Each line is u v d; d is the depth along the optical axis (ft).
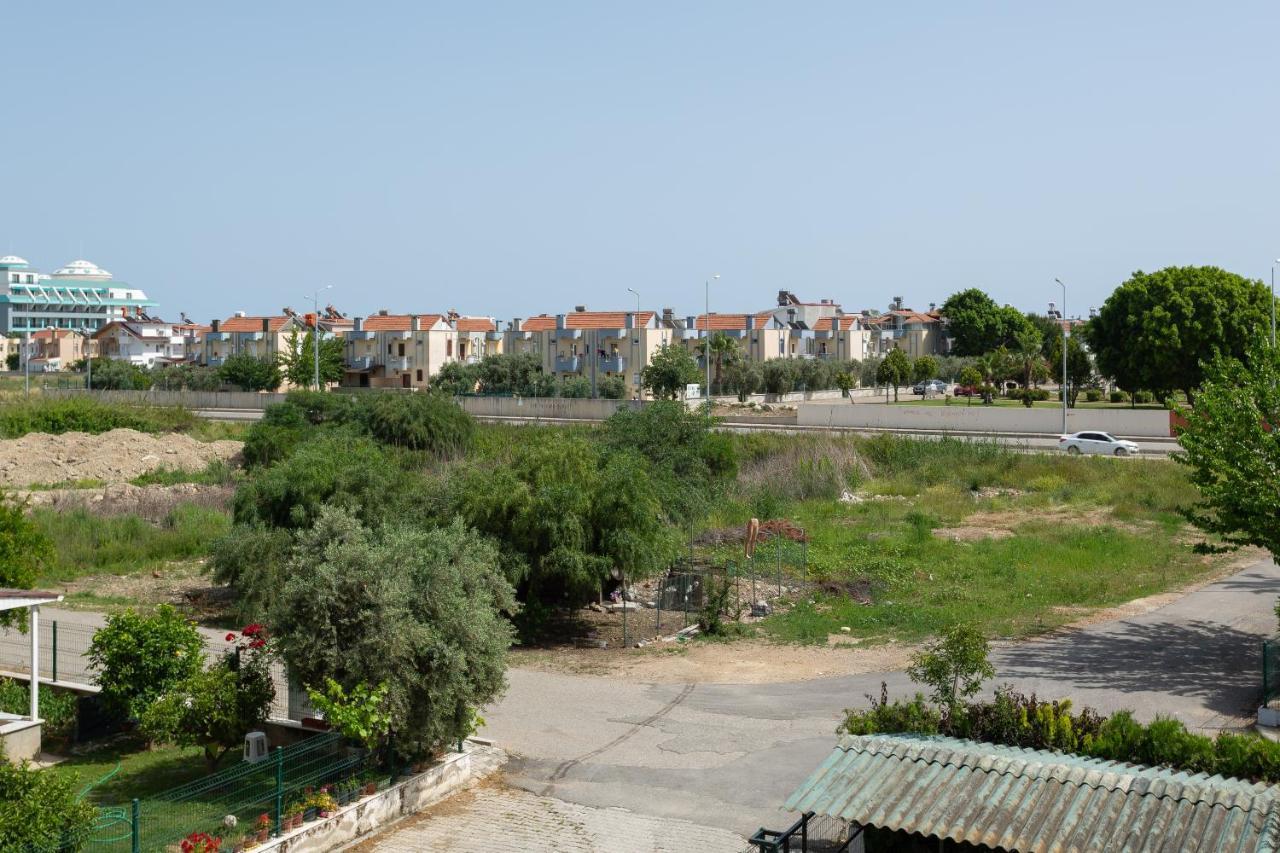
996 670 76.43
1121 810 39.06
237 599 100.01
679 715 69.72
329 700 53.36
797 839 49.75
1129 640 84.23
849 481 165.68
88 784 57.98
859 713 62.54
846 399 352.49
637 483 94.07
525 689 75.77
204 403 306.96
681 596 103.04
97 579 111.96
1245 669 76.28
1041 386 390.21
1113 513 142.20
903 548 119.75
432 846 51.06
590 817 54.29
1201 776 44.27
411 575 57.72
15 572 75.20
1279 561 78.64
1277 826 37.24
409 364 361.30
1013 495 159.53
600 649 86.79
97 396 281.13
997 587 103.19
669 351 288.92
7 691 67.31
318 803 50.83
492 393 322.34
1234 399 80.28
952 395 379.55
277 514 98.99
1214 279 268.00
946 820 39.34
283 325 390.63
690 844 50.85
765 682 76.69
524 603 89.45
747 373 325.42
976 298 457.27
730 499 144.77
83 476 173.68
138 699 62.54
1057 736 50.88
